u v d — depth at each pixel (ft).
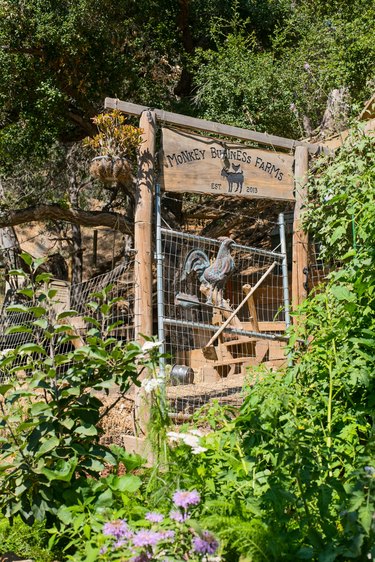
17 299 43.32
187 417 19.56
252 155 25.75
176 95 63.31
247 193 25.46
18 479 13.57
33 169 68.54
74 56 54.54
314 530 10.27
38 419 14.58
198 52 56.59
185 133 24.20
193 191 24.12
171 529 10.19
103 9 54.80
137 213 22.98
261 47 65.72
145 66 60.34
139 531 10.34
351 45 49.57
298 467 11.23
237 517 10.98
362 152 24.07
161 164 23.53
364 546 9.55
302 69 53.11
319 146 27.14
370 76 46.98
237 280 38.52
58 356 14.33
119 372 14.92
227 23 63.82
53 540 12.65
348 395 13.60
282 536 10.59
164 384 15.74
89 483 13.79
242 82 52.21
